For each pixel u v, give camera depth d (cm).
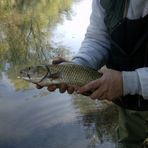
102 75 88
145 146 136
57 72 93
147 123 104
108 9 96
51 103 254
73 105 248
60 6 627
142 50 93
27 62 339
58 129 223
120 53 96
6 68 323
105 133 214
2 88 278
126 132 107
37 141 212
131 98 100
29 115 239
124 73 85
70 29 464
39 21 503
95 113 236
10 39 408
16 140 213
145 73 84
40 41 399
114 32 95
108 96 85
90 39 103
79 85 92
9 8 552
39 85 95
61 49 371
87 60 99
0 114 240
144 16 91
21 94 269
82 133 217
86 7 618
